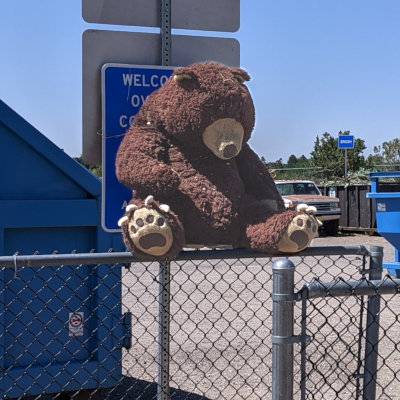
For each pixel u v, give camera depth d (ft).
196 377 16.11
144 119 9.19
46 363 11.46
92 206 11.67
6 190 11.30
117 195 10.44
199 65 9.03
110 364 11.79
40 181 11.48
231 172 9.05
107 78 10.59
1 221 11.09
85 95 10.84
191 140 8.89
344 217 63.98
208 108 8.65
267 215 8.43
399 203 24.68
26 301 11.31
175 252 7.75
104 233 11.76
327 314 22.71
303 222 8.08
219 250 8.40
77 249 11.73
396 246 25.14
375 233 60.75
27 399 12.94
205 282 30.55
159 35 11.22
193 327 21.22
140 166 8.46
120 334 11.88
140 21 11.12
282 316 7.88
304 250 8.70
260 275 32.91
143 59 11.14
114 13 10.99
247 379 15.62
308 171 95.50
